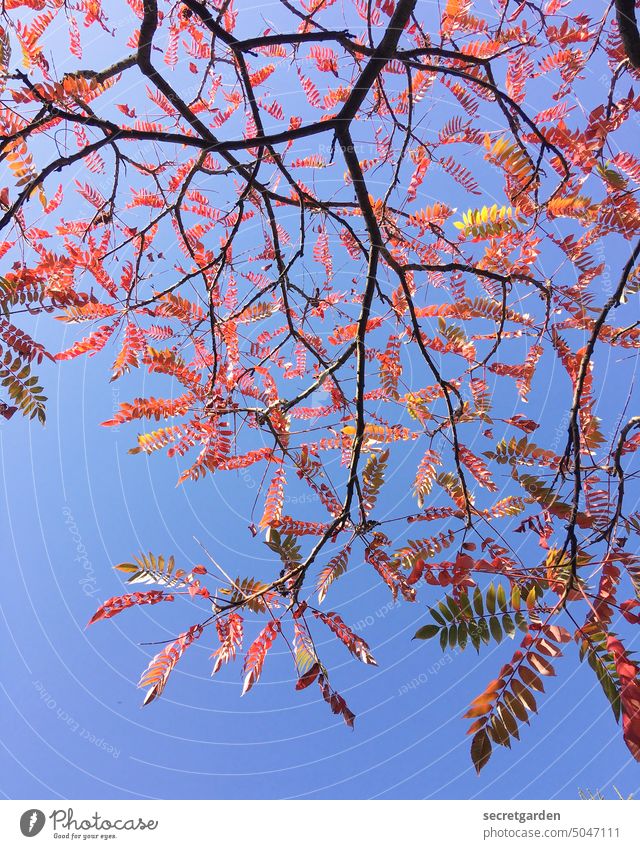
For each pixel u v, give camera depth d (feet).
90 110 7.06
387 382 9.48
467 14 8.86
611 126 7.23
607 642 5.46
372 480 8.47
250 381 9.91
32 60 7.86
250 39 8.38
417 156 9.90
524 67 8.39
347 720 6.82
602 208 7.43
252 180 9.45
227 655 7.15
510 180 7.89
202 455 8.54
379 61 8.09
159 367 8.50
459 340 9.64
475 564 6.18
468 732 5.20
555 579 6.34
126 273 8.84
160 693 6.86
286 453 8.64
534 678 5.34
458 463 8.13
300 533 8.47
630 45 7.31
